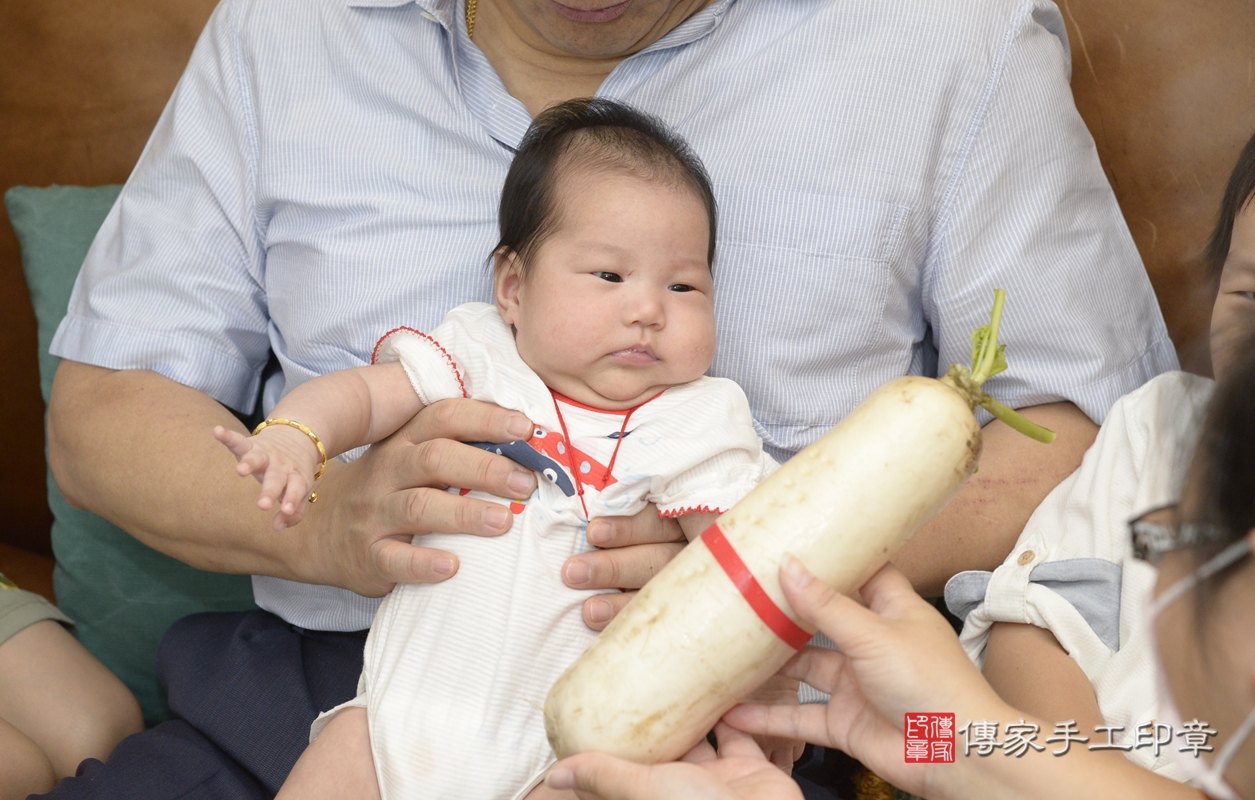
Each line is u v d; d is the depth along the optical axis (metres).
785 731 0.81
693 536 0.95
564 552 0.94
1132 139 1.30
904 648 0.70
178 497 1.17
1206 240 1.24
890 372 1.18
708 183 1.05
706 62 1.16
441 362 1.02
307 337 1.21
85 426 1.23
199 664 1.19
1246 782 0.62
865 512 0.74
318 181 1.21
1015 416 0.78
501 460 0.94
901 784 0.76
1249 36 1.23
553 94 1.22
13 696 1.23
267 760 1.08
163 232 1.28
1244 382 0.56
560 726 0.77
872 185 1.11
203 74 1.30
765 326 1.13
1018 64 1.14
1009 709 0.71
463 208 1.17
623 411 0.99
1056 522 1.03
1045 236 1.14
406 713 0.90
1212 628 0.60
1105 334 1.15
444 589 0.93
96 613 1.39
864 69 1.12
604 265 0.96
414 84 1.20
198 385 1.26
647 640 0.75
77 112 1.59
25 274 1.52
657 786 0.72
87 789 1.03
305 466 0.89
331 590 1.19
